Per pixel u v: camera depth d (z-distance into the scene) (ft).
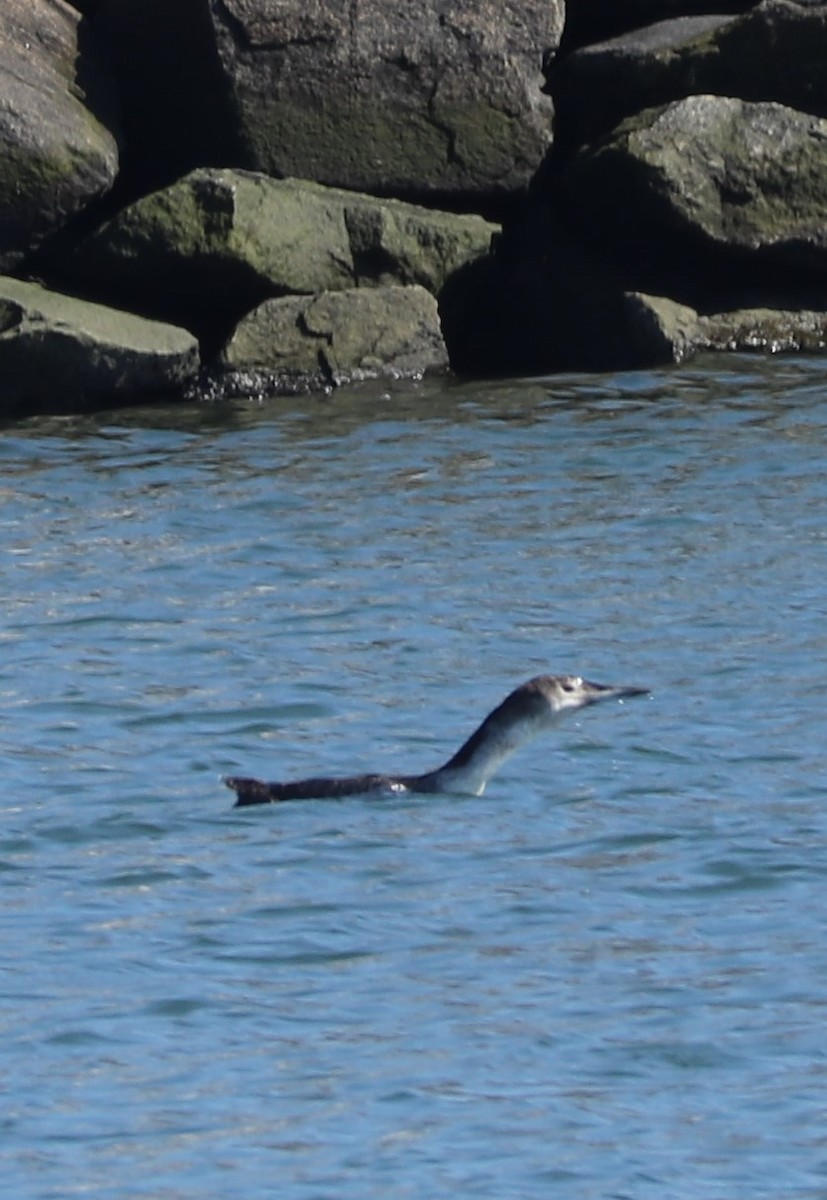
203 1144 64.85
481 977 75.72
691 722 101.24
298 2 177.06
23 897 82.99
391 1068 69.31
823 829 88.28
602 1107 66.80
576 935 78.95
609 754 97.25
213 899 82.43
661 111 180.14
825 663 108.99
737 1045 70.44
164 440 157.99
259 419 164.04
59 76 176.55
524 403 165.99
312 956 77.61
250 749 99.60
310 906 81.56
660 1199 61.46
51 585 124.98
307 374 172.24
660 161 177.37
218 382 170.91
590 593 121.19
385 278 177.78
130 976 76.18
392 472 147.43
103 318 169.58
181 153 181.98
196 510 139.33
